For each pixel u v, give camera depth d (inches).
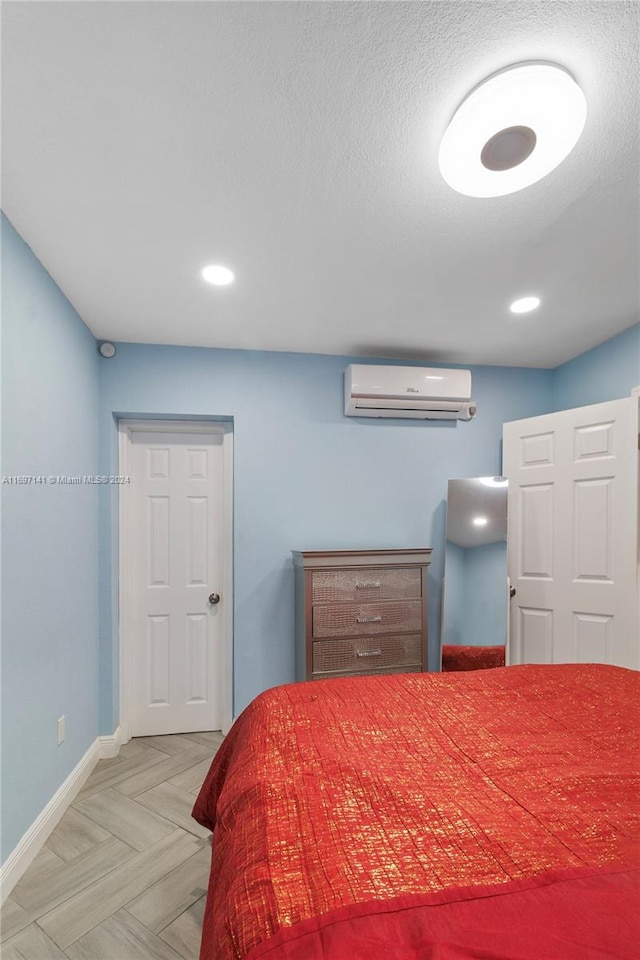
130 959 54.5
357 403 118.7
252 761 47.7
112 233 69.1
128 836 76.2
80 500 94.7
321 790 40.3
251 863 32.9
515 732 51.6
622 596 104.2
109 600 107.1
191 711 118.9
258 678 116.3
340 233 70.2
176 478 120.6
